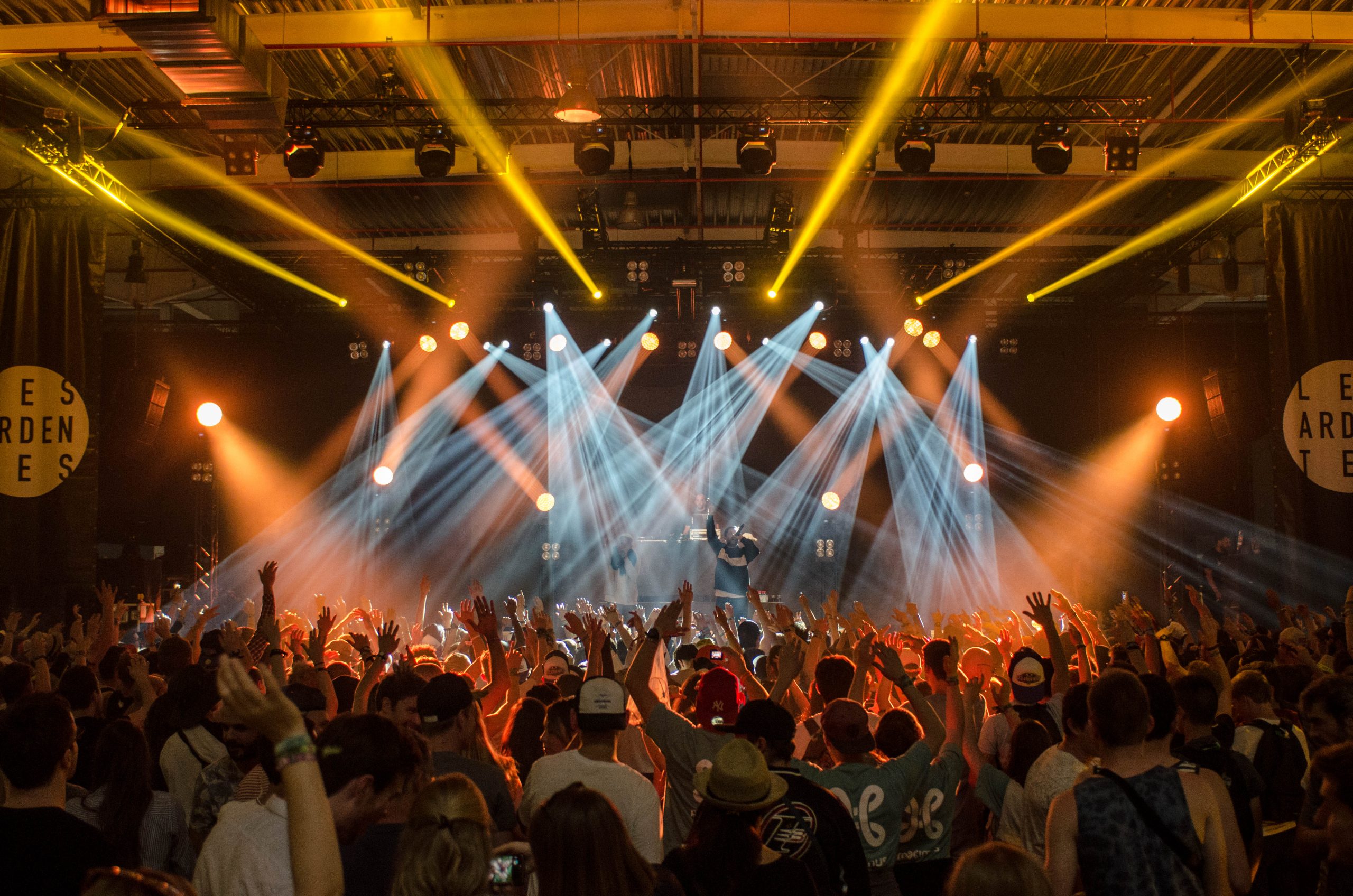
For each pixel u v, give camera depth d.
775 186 16.66
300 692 4.47
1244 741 5.30
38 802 3.35
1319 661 8.09
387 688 4.63
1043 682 5.46
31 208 14.75
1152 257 18.20
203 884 2.92
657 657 5.98
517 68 13.45
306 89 13.84
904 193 17.06
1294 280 13.94
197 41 9.30
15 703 3.40
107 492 21.20
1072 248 18.34
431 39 11.66
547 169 15.54
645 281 18.08
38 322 14.47
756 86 13.97
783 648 5.09
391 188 16.41
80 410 14.34
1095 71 13.49
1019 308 20.53
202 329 21.34
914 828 4.28
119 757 3.85
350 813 2.89
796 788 3.71
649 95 14.27
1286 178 13.80
